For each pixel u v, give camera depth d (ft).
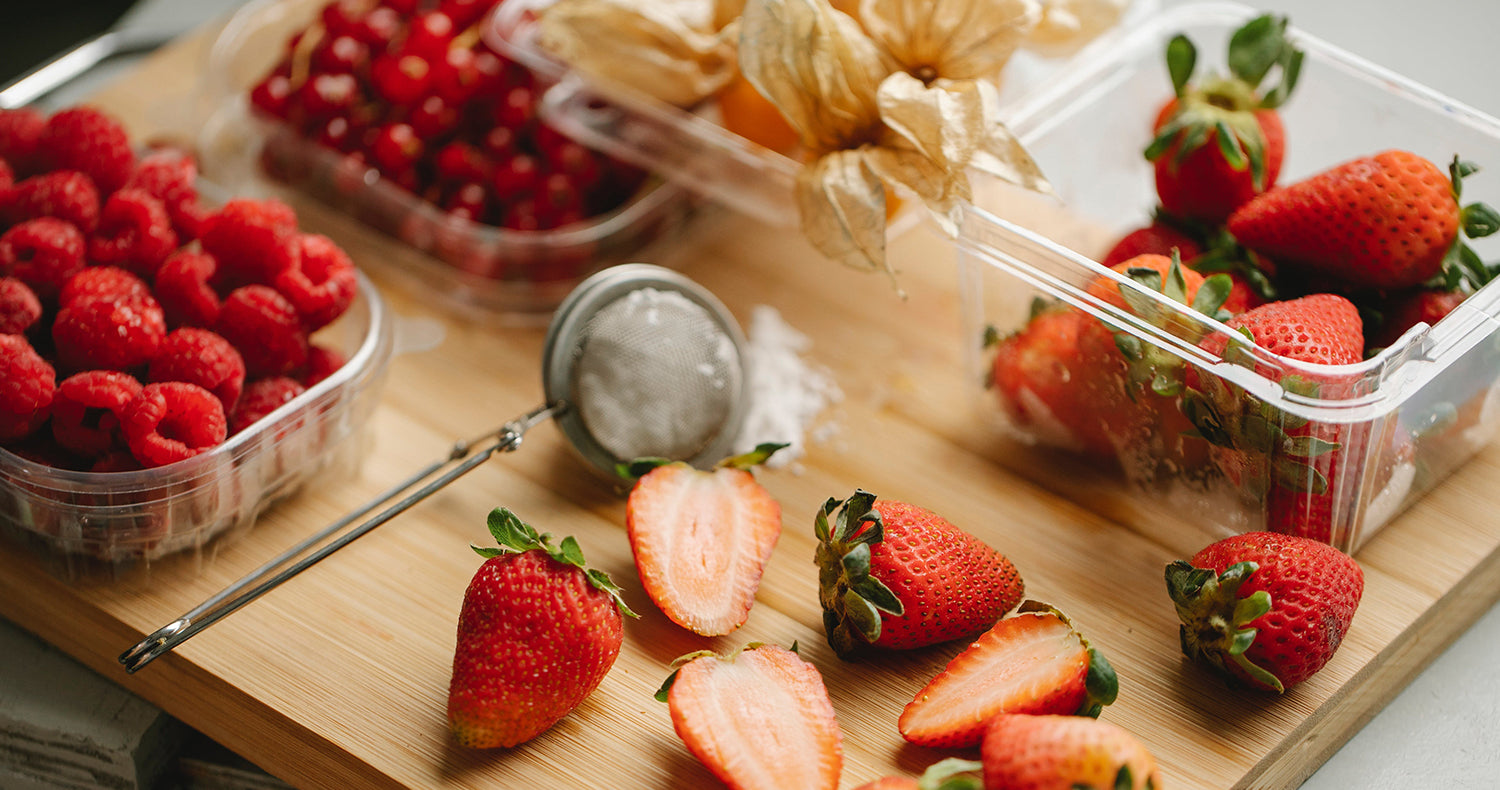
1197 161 1.96
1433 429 1.86
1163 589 1.90
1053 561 1.92
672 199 2.19
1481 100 2.31
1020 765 1.63
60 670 1.92
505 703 1.73
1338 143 2.08
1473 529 1.91
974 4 1.90
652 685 1.82
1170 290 1.84
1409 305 1.88
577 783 1.76
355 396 1.94
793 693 1.75
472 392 2.09
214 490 1.86
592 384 1.95
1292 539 1.78
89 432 1.84
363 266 2.22
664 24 2.05
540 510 1.97
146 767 1.89
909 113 1.88
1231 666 1.77
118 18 2.63
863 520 1.77
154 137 2.28
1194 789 1.75
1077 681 1.72
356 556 1.92
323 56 2.20
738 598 1.86
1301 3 2.45
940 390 2.09
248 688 1.81
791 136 2.07
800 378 2.10
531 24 2.20
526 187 2.18
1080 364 1.89
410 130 2.18
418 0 2.27
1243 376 1.77
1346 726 1.85
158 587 1.89
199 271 1.89
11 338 1.83
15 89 2.33
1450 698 1.90
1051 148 2.10
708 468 2.00
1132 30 2.11
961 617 1.80
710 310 2.01
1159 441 1.88
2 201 1.95
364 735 1.78
